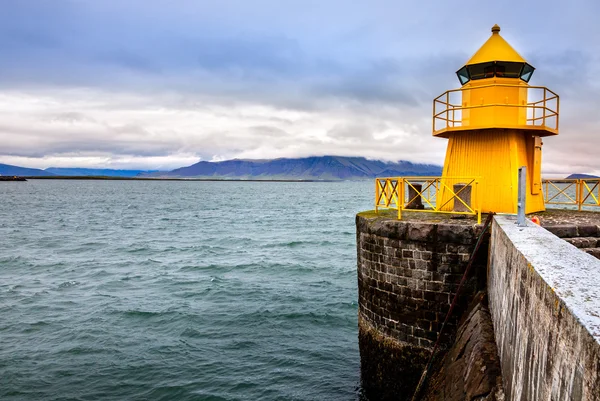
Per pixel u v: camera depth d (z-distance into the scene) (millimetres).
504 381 6375
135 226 55312
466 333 8914
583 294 3852
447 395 8086
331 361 15617
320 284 25188
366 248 11766
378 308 11445
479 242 9891
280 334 17922
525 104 13922
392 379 11211
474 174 13562
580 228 10445
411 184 13109
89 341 16922
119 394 13328
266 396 13352
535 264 5008
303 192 187750
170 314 19969
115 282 25875
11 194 137250
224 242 41500
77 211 77938
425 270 10586
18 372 14406
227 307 21047
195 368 14945
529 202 13797
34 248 37750
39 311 20359
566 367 3486
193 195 149125
